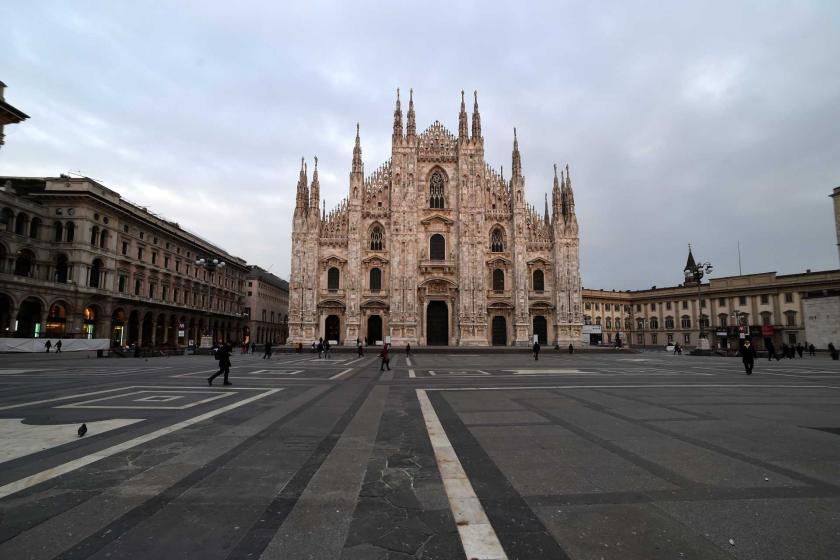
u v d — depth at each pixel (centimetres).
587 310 11200
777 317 8912
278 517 619
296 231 6850
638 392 1880
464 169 7100
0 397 1675
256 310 11606
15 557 507
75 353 5231
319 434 1098
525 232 7044
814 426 1195
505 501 677
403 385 2148
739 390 1961
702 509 646
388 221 7050
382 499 686
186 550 527
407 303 6775
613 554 519
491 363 4009
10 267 5534
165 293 7762
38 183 6353
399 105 7150
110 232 6475
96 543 541
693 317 10356
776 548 531
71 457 881
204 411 1395
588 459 891
